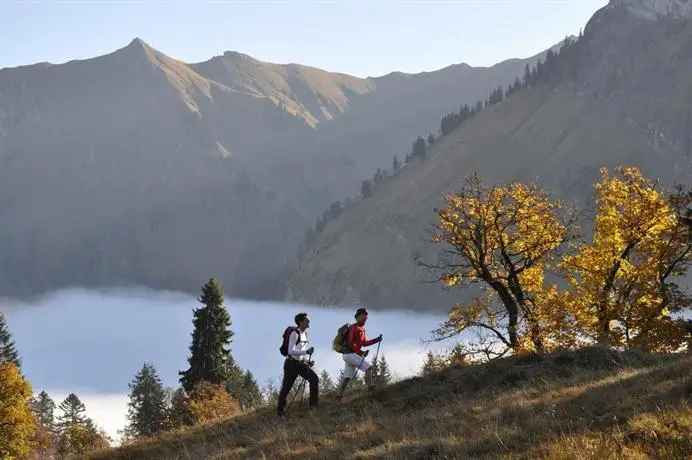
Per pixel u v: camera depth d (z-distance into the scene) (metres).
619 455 7.28
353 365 14.89
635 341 28.89
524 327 29.97
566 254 32.88
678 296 30.14
